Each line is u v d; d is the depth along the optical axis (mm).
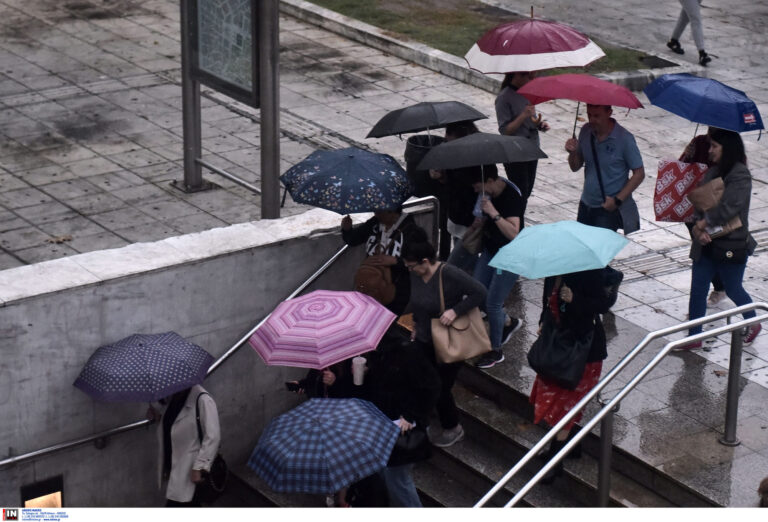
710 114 7973
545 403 7285
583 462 7555
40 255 10320
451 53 16266
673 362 8398
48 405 7812
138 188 11883
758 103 14844
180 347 7805
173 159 12688
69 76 15117
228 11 10273
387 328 7477
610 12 18859
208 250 8211
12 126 13375
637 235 10852
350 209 7773
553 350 7031
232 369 8555
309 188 7926
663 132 13836
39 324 7586
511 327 8750
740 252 8094
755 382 8164
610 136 8469
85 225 10984
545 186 12164
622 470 7438
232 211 11461
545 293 8414
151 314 8039
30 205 11367
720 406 7867
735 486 7039
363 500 7664
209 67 10789
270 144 9664
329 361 7203
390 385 7109
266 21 9484
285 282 8570
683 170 8430
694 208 8328
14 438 7758
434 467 8180
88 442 8055
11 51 15945
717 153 8055
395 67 16141
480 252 8328
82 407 7961
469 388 8516
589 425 6504
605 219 8641
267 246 8375
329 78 15531
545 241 6914
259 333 7488
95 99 14359
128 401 7473
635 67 16016
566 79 8430
